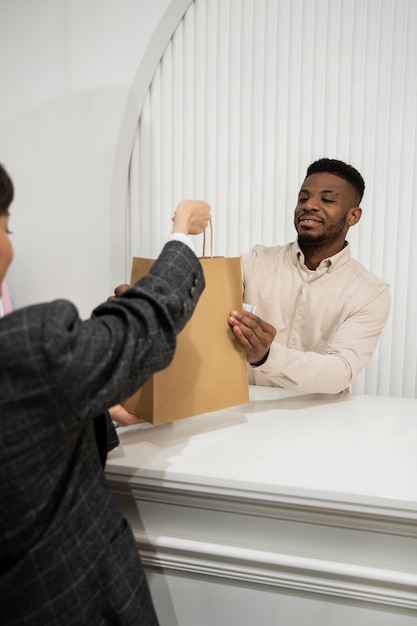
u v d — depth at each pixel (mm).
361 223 2264
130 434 1151
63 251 2441
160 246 2494
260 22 2215
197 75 2318
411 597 908
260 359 1227
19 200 2436
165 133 2396
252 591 995
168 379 1060
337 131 2227
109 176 2338
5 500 678
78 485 769
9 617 731
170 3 2141
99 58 2244
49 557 717
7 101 2357
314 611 975
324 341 1565
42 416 657
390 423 1228
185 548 983
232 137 2330
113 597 792
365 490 889
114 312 758
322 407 1347
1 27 2293
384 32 2115
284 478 933
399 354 2303
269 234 2363
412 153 2172
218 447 1079
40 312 662
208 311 1115
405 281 2260
